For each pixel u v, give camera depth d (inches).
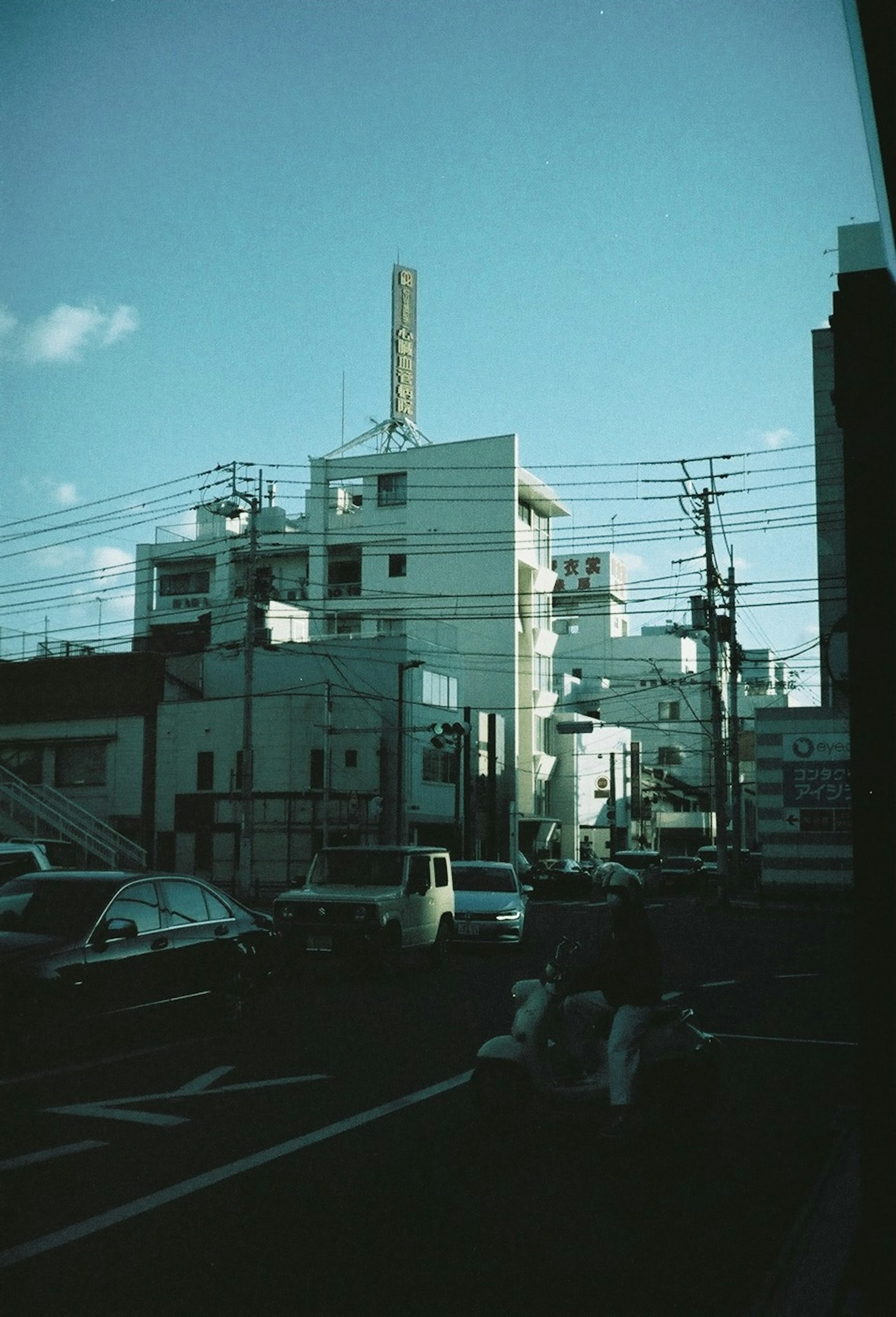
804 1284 201.3
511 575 2568.9
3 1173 271.6
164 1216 240.5
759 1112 354.9
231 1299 196.7
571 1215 246.7
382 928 692.1
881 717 173.6
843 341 182.2
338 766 1961.1
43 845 1245.7
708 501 1579.7
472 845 2116.1
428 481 2642.7
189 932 482.9
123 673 2054.6
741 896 1925.4
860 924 174.1
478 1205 253.3
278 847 1913.1
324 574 2687.0
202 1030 501.7
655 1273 212.2
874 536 177.2
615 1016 302.2
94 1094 364.8
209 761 1980.8
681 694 3314.5
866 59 140.6
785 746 1679.4
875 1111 171.6
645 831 3321.9
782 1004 620.1
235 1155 289.7
